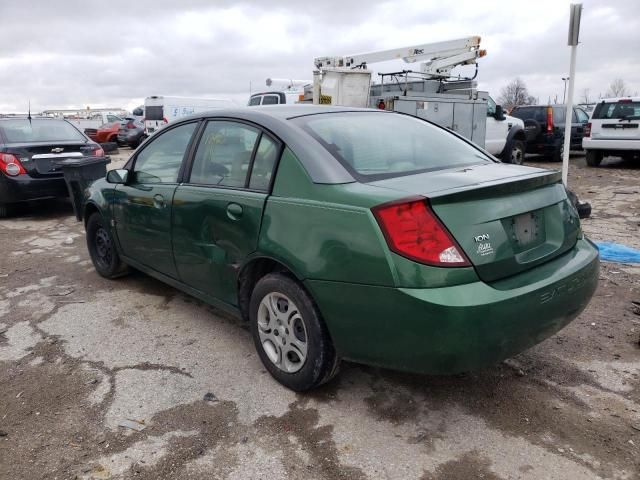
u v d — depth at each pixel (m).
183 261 3.77
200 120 3.83
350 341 2.66
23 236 7.27
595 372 3.26
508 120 13.88
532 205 2.76
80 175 6.49
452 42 13.62
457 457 2.53
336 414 2.89
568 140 6.79
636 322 3.94
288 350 3.05
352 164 2.89
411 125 3.70
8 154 7.95
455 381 3.18
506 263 2.55
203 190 3.51
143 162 4.31
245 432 2.76
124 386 3.23
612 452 2.53
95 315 4.34
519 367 3.33
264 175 3.12
